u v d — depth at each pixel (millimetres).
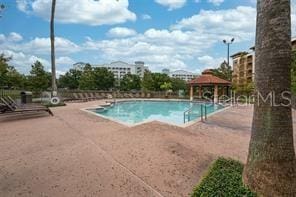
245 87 38531
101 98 33594
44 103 21984
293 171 4043
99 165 5988
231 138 9289
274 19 3982
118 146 7434
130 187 4961
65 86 63281
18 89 36688
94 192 4719
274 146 4039
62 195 4582
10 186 4906
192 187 5121
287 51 4008
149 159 6422
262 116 4141
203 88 39125
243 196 3736
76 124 11258
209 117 15039
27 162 6164
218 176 4477
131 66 102625
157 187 5031
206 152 7285
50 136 8852
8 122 12031
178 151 7090
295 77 20562
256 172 4141
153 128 9641
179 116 22391
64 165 5965
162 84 50469
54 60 21953
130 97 38625
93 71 56781
